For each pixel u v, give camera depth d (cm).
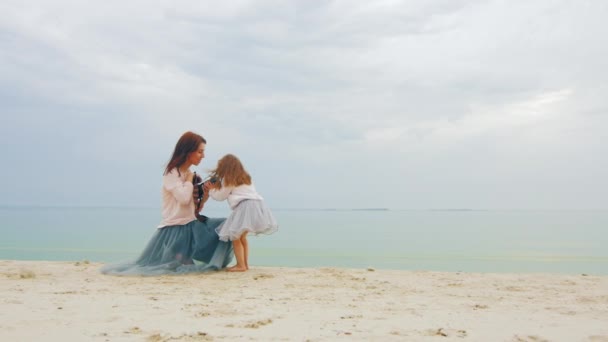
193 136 555
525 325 298
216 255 551
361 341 256
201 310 330
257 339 257
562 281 499
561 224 2600
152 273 517
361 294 414
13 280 471
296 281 484
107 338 254
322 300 381
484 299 396
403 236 1549
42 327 275
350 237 1495
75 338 253
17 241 1214
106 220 3002
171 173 548
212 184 550
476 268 746
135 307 337
